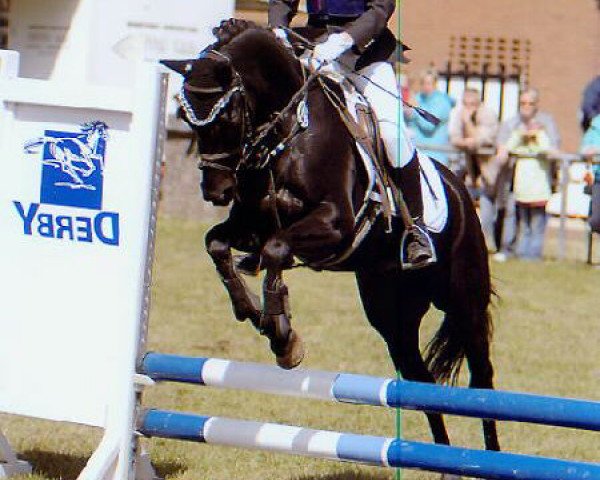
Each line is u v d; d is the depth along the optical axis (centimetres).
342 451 966
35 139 1054
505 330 1920
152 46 2725
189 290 2127
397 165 1080
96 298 1033
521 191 2606
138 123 1016
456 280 1141
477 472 916
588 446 1304
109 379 1026
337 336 1812
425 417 1405
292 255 994
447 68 3459
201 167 967
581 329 1955
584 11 3612
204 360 1020
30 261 1055
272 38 1016
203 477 1135
